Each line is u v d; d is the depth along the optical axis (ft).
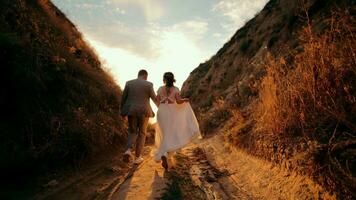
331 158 10.83
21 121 15.66
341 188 9.71
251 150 18.34
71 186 14.61
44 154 15.38
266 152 15.99
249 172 16.10
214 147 24.80
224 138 25.49
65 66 23.59
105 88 30.32
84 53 34.78
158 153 17.60
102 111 25.91
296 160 12.67
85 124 20.06
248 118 24.18
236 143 21.40
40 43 22.26
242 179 15.74
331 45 15.06
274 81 19.07
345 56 14.08
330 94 13.39
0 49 16.29
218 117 38.83
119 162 20.83
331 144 11.55
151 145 33.30
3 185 12.89
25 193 12.80
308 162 11.81
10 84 16.02
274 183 13.24
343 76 13.61
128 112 19.86
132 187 14.90
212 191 14.12
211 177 16.40
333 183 10.11
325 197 10.10
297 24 37.70
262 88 20.12
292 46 30.91
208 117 42.04
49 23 29.40
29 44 19.60
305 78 15.25
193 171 17.74
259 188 13.80
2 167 13.12
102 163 19.47
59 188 14.02
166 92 18.88
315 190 10.70
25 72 16.70
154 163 20.44
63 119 18.47
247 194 13.76
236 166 18.06
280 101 16.31
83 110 22.21
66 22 38.58
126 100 20.52
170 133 17.90
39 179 14.34
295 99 15.55
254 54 54.80
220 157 21.36
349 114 12.32
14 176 13.58
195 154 24.04
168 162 18.22
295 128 14.64
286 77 18.11
